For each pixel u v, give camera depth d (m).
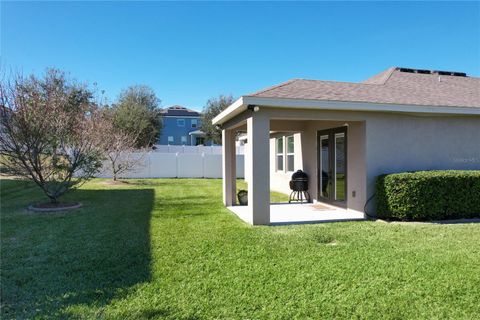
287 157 14.28
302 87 8.89
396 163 8.69
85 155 10.55
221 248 5.69
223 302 3.67
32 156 9.65
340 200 9.97
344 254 5.30
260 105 7.45
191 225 7.57
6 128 9.23
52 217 8.53
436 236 6.43
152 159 21.30
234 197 10.76
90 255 5.34
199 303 3.65
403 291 3.90
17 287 4.11
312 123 11.61
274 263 4.91
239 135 21.61
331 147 10.49
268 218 7.75
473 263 4.79
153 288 4.04
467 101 9.65
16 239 6.39
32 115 9.40
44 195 12.68
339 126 9.98
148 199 11.89
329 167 10.65
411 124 8.80
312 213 9.41
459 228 7.13
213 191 14.34
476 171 8.41
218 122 10.87
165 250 5.59
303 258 5.12
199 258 5.16
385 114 8.59
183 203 11.02
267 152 7.75
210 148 32.03
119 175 20.78
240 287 4.06
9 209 9.78
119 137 18.08
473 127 9.35
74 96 22.45
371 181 8.53
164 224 7.67
